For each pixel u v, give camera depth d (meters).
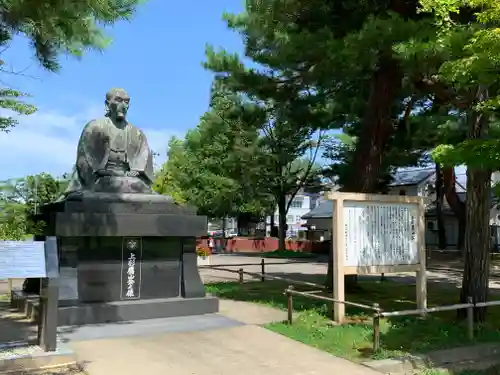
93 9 6.75
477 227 9.06
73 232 8.90
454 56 8.02
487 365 7.13
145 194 10.08
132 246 9.65
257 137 29.09
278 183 34.94
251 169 31.28
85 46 7.93
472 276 9.03
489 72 7.07
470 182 9.19
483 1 6.96
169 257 10.03
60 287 8.84
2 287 14.45
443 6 7.61
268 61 12.41
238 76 12.70
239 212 43.12
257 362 6.71
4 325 8.62
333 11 11.10
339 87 14.37
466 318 8.65
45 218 10.16
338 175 27.30
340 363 6.75
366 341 7.68
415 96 14.40
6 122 8.68
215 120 26.97
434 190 38.81
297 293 8.77
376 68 11.96
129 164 10.44
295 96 13.68
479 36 6.67
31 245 6.71
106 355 6.84
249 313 9.89
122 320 9.09
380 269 9.22
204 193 35.19
